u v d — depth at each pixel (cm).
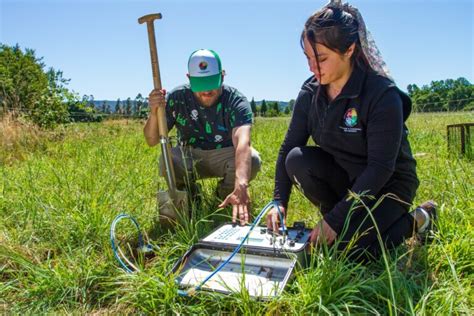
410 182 230
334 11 201
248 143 293
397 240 227
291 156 248
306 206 322
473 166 439
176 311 192
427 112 1817
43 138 757
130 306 203
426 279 196
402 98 219
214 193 352
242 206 266
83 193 336
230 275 209
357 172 236
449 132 559
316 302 185
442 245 220
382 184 209
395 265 200
